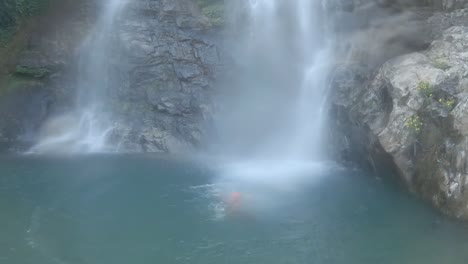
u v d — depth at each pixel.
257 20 17.86
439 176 10.88
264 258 9.34
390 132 12.11
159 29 17.78
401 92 12.19
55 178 13.51
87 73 17.77
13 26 17.88
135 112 17.03
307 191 12.55
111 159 15.29
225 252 9.59
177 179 13.52
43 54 17.59
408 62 12.82
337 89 14.84
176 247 9.80
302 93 16.33
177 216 11.16
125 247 9.80
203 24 17.98
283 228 10.52
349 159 14.34
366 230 10.28
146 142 16.25
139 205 11.76
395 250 9.41
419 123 11.59
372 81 13.59
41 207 11.58
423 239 9.77
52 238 10.12
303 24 17.17
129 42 17.44
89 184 13.09
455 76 11.71
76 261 9.24
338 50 16.28
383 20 15.44
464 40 12.79
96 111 17.28
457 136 10.73
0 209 11.42
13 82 17.03
